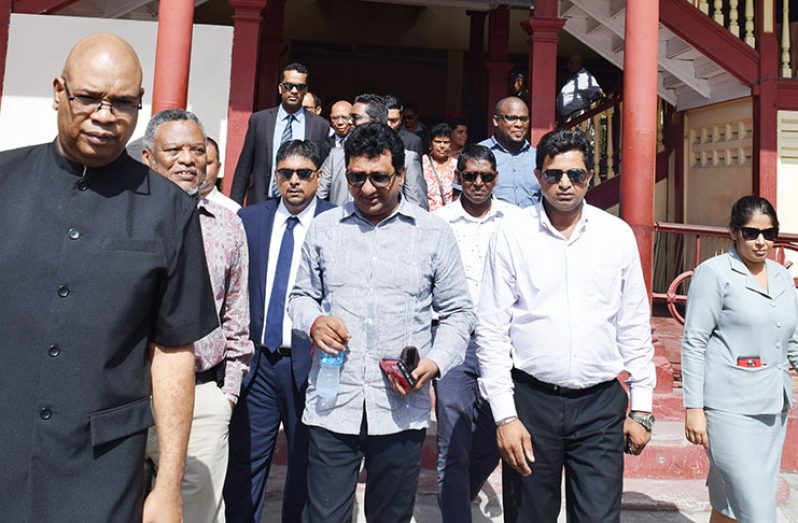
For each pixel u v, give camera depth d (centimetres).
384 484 256
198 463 267
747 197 320
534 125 719
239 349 289
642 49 521
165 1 514
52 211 165
